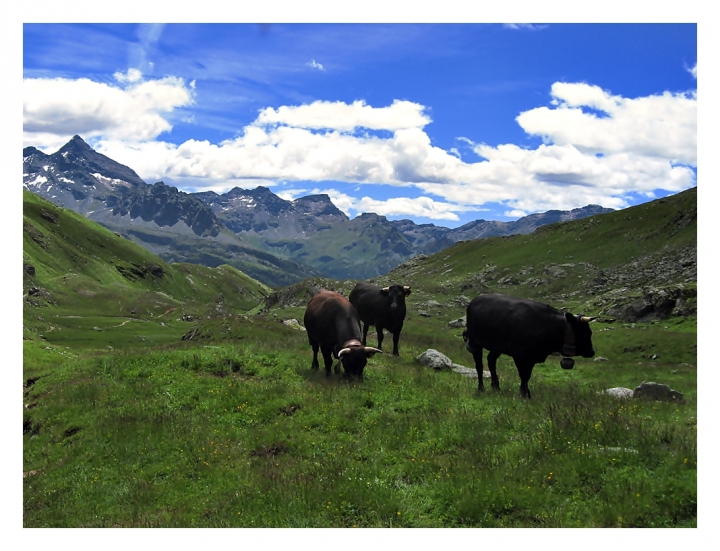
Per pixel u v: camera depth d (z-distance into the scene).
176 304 153.75
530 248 114.50
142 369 21.69
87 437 16.75
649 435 12.16
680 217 99.00
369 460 13.09
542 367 33.16
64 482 14.59
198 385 19.64
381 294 28.55
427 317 73.69
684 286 54.78
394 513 10.51
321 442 14.71
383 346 32.53
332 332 20.64
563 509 9.95
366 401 17.59
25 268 157.25
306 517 10.56
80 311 134.12
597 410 14.62
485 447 12.76
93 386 20.39
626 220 109.50
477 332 19.27
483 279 102.00
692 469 10.53
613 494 10.02
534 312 17.86
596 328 53.44
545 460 11.54
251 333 37.91
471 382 21.42
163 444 15.59
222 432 16.05
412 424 14.95
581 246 106.19
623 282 83.56
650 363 36.75
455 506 10.33
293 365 22.23
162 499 12.95
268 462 13.67
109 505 13.16
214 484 13.16
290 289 100.00
